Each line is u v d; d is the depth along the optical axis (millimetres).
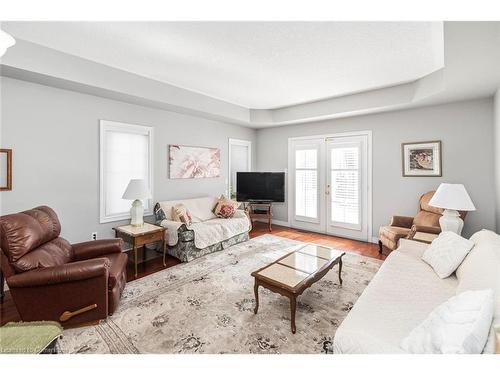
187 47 2529
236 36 2322
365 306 1514
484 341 925
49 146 2920
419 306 1512
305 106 4711
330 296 2432
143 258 3369
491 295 1085
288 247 4051
